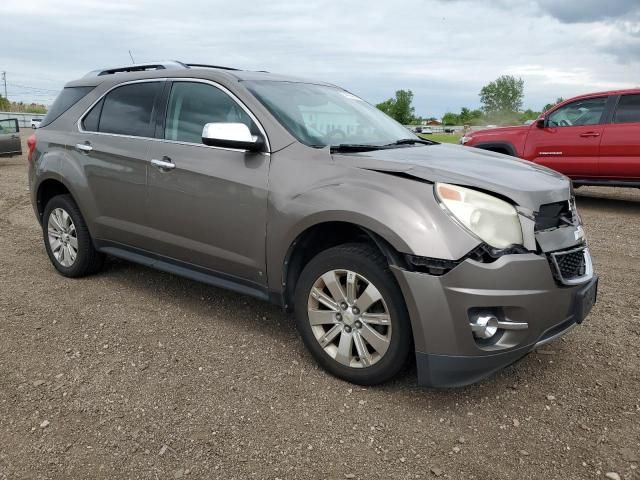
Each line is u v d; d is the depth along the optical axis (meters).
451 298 2.73
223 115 3.77
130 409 2.92
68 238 4.92
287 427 2.78
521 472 2.47
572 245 3.03
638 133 8.59
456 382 2.84
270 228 3.36
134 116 4.32
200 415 2.87
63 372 3.30
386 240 2.84
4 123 15.99
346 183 3.07
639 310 4.36
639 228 7.56
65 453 2.56
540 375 3.33
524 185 2.96
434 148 3.77
